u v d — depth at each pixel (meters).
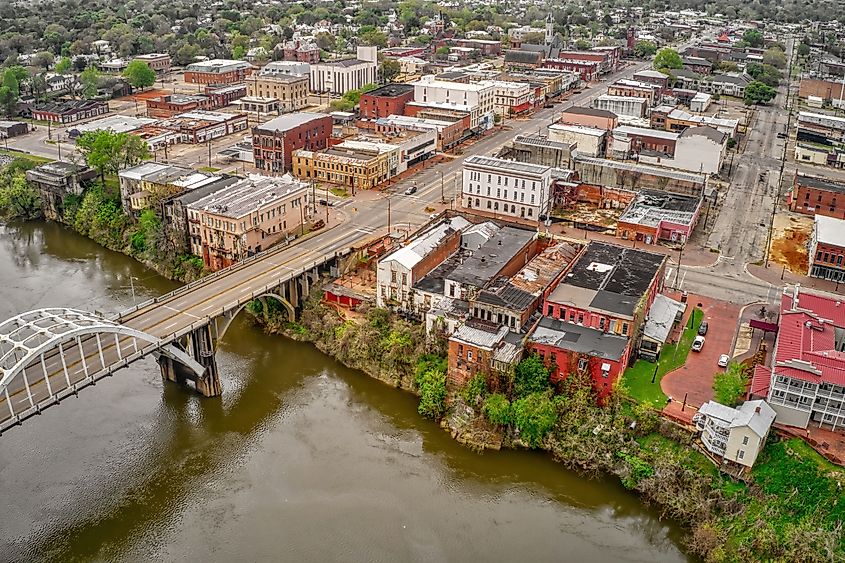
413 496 94.75
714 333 122.75
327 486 96.31
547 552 86.50
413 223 165.00
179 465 99.69
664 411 101.00
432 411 109.38
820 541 81.69
